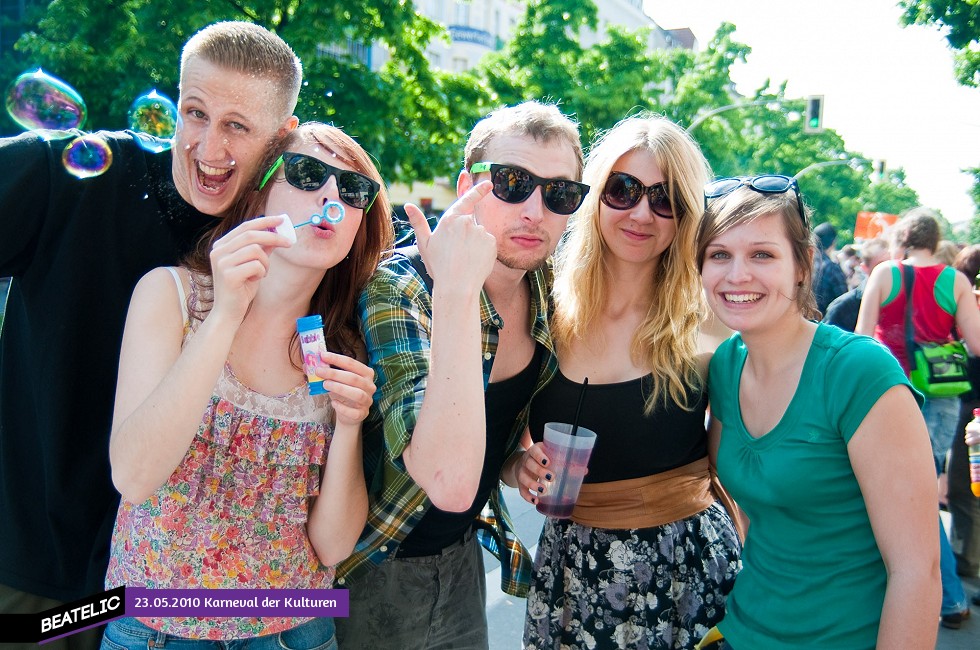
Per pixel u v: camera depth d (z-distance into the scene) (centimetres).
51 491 172
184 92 176
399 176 1108
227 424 143
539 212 178
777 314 162
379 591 183
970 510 398
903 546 143
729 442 175
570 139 186
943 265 402
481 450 142
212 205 183
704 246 172
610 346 200
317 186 148
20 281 178
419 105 1121
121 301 180
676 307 197
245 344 149
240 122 177
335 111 973
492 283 187
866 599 153
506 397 193
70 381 174
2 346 183
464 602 199
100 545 176
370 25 967
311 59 905
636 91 1742
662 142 195
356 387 140
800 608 157
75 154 170
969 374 392
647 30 1859
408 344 159
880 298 412
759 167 4112
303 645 154
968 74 1200
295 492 148
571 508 183
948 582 349
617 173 197
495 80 1584
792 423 158
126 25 891
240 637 146
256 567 146
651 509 191
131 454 130
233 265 131
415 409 148
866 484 148
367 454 180
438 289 146
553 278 212
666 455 193
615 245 199
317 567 158
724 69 2464
